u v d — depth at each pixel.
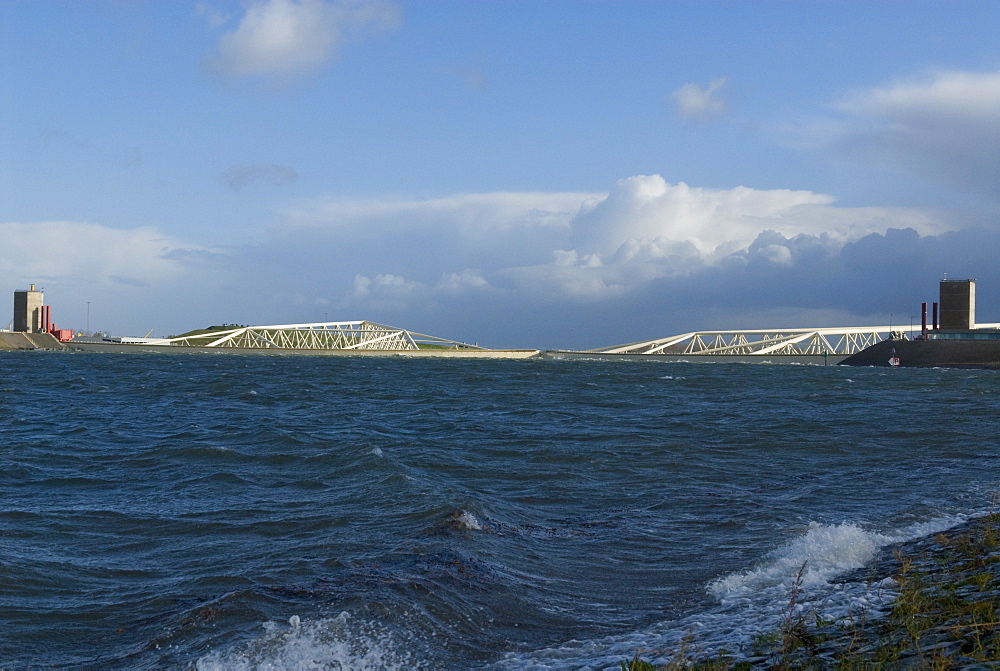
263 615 12.87
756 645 10.41
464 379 96.50
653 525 19.69
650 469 28.41
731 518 20.22
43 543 17.70
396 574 14.91
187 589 14.52
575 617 13.09
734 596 13.62
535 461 30.06
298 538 17.98
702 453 32.00
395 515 19.98
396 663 11.16
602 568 15.91
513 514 20.94
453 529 18.36
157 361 152.75
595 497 23.52
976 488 24.38
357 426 42.38
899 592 12.30
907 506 21.53
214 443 33.81
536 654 11.28
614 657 10.77
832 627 10.86
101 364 135.38
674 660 9.80
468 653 11.54
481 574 15.07
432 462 29.12
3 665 11.46
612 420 45.91
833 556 15.70
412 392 72.12
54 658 11.76
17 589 14.45
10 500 22.67
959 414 49.84
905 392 74.62
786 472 27.89
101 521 19.91
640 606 13.60
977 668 8.34
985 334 180.12
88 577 15.30
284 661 11.18
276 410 52.66
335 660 11.22
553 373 115.19
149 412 51.16
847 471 28.09
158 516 20.38
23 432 39.75
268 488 24.25
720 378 104.12
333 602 13.34
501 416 48.72
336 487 24.05
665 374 116.38
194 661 11.30
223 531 18.78
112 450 32.72
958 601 11.21
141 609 13.64
